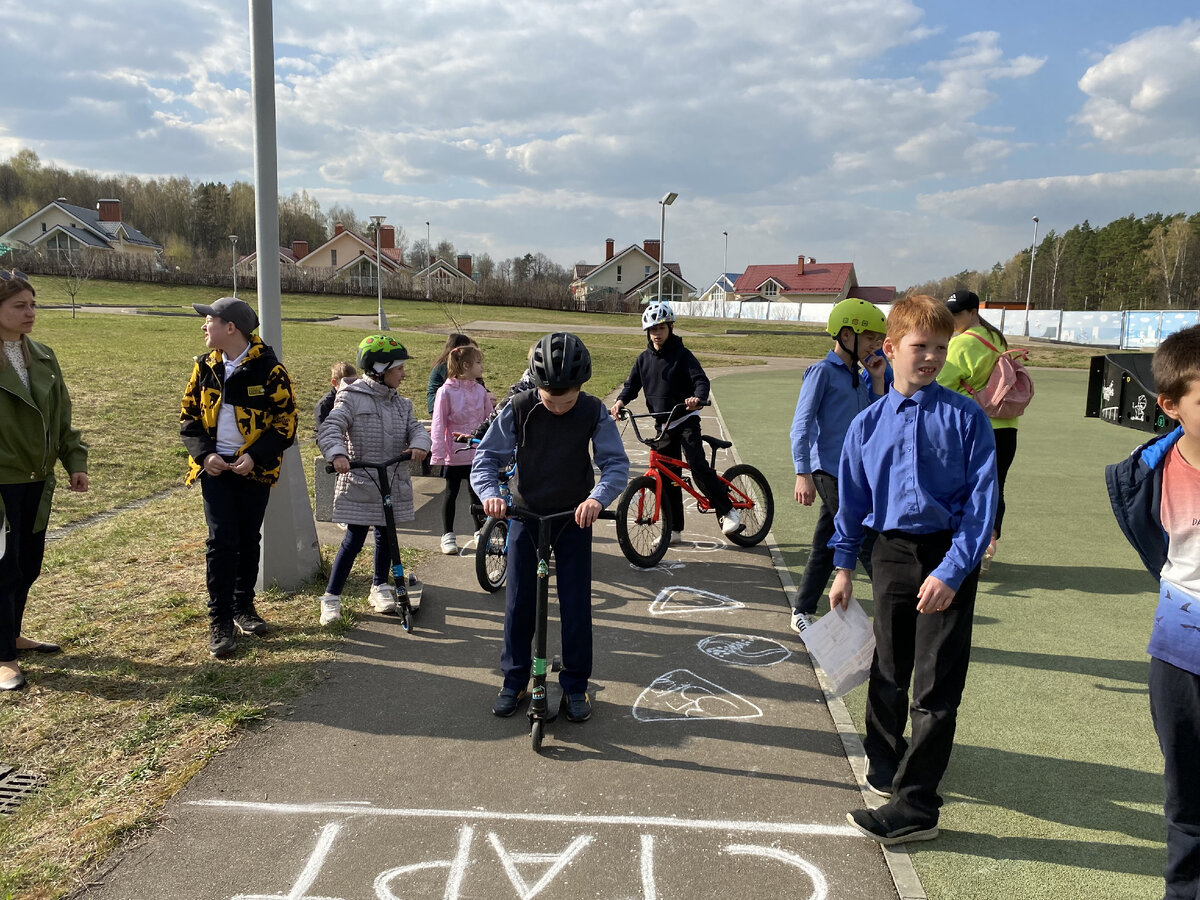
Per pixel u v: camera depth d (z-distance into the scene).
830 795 2.99
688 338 36.28
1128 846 2.70
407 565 5.63
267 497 4.27
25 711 3.50
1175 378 2.09
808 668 4.11
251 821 2.78
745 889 2.48
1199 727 2.15
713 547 6.29
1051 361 29.78
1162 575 2.23
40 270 51.34
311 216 106.25
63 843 2.64
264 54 4.66
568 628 3.48
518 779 3.06
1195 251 73.81
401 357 4.63
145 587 5.02
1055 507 7.86
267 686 3.75
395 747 3.27
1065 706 3.74
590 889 2.47
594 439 3.47
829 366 4.30
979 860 2.62
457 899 2.42
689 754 3.27
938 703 2.62
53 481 4.01
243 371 4.11
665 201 24.91
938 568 2.52
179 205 95.69
